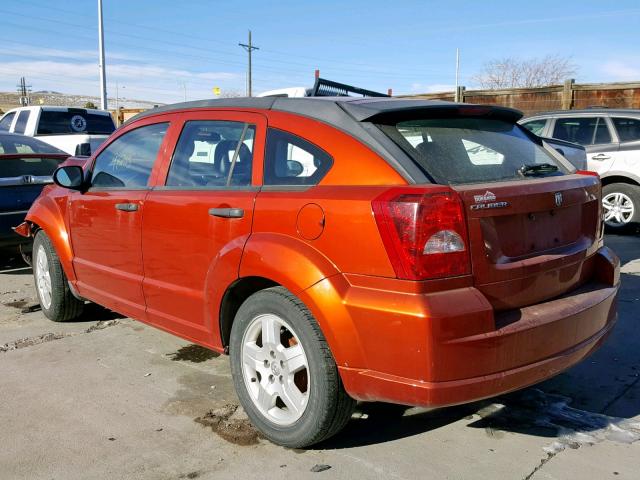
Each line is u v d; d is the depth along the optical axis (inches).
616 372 160.9
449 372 100.6
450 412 138.9
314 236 113.1
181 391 151.7
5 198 254.4
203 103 152.9
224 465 118.0
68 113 537.3
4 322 208.7
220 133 142.9
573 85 524.7
